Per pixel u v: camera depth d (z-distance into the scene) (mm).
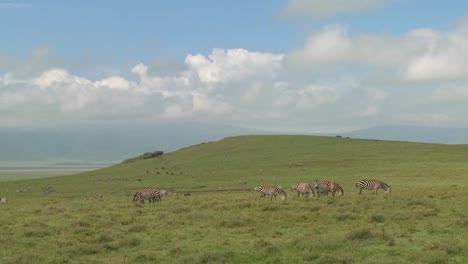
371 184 39062
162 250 19703
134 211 31531
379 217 24547
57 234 23359
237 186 57938
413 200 30109
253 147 101250
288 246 19016
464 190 36719
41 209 34062
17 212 33031
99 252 19406
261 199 37281
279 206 30422
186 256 17578
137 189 61344
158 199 40156
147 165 93125
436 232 21062
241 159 87500
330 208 28797
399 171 61438
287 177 63719
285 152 91625
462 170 58281
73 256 18750
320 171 67438
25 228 24500
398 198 33312
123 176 78625
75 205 38312
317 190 37312
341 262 16562
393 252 17578
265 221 25219
